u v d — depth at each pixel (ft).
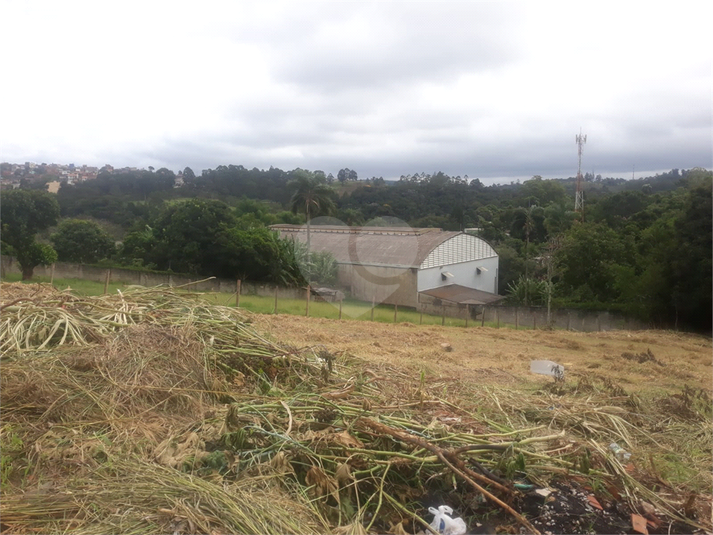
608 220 157.48
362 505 12.84
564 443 15.78
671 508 13.85
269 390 18.25
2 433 13.79
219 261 93.71
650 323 92.79
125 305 22.66
